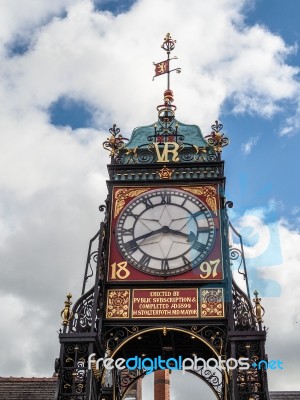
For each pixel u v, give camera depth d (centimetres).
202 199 1573
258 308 1355
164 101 1809
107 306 1439
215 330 1394
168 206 1571
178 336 1467
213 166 1628
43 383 1706
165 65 1883
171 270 1470
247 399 1248
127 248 1514
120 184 1620
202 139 1706
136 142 1716
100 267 1442
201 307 1416
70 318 1367
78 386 1275
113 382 1594
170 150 1669
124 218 1562
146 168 1644
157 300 1437
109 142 1698
